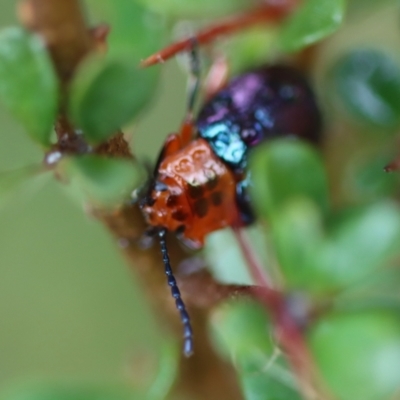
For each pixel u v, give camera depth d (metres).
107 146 0.07
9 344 0.10
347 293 0.08
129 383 0.08
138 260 0.08
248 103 0.08
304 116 0.08
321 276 0.08
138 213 0.08
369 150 0.08
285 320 0.07
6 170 0.07
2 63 0.07
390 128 0.08
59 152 0.07
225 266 0.08
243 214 0.08
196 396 0.08
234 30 0.08
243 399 0.08
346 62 0.08
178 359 0.08
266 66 0.08
